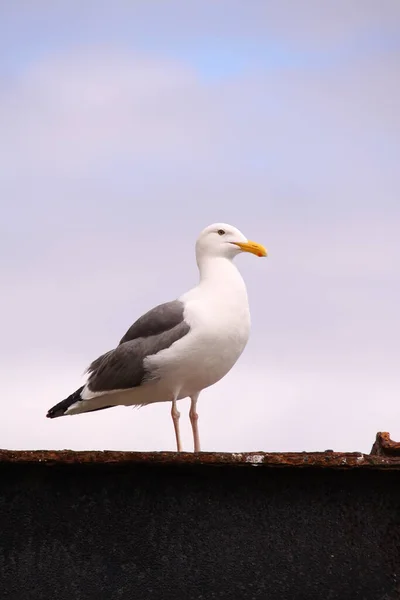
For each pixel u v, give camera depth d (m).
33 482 10.30
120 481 10.34
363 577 10.20
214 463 10.06
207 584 10.16
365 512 10.30
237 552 10.23
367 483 10.32
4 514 10.26
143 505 10.30
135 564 10.20
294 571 10.20
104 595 10.14
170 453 10.05
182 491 10.33
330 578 10.20
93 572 10.19
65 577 10.17
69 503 10.30
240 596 10.16
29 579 10.16
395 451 10.87
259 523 10.28
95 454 10.02
